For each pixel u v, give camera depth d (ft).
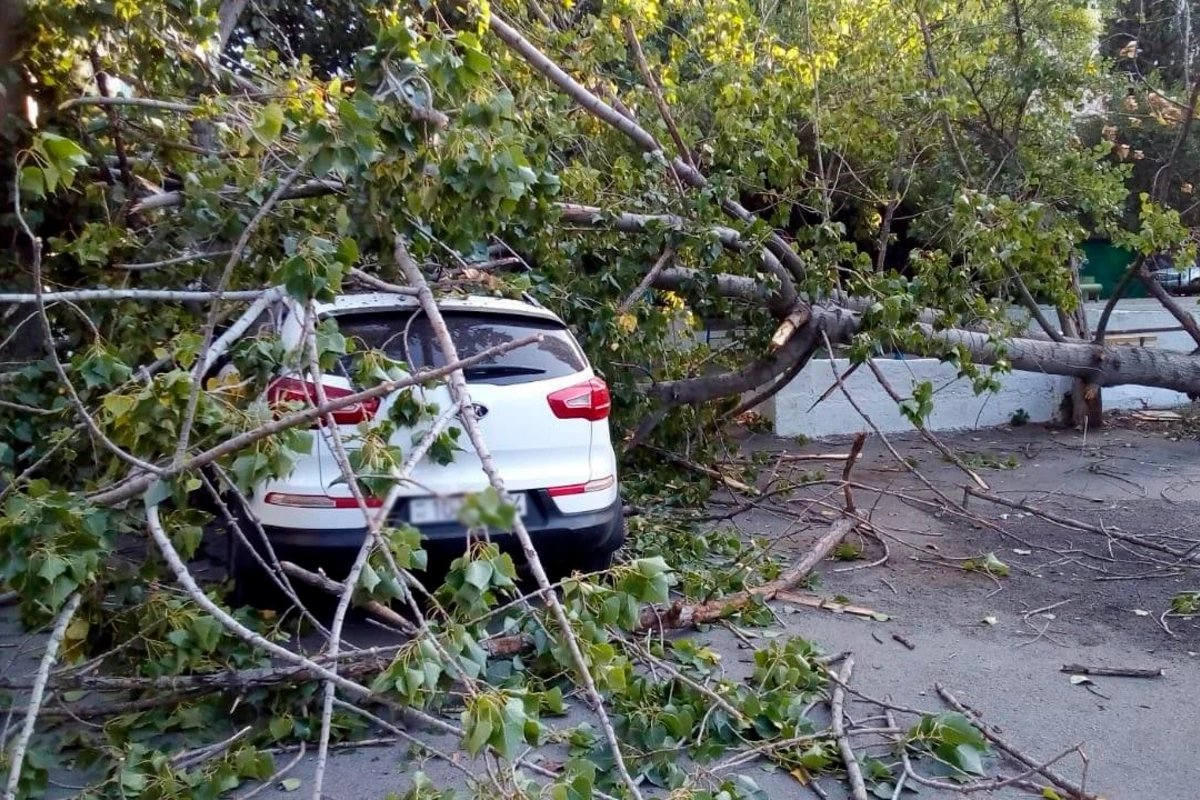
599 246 24.12
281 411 13.07
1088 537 23.70
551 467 16.75
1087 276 60.54
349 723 13.01
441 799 9.85
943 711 13.23
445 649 9.88
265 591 16.51
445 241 19.08
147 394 11.51
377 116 14.34
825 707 14.24
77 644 12.87
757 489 28.27
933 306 26.32
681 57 28.99
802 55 31.53
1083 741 13.33
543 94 24.79
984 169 36.70
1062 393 41.60
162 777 11.05
